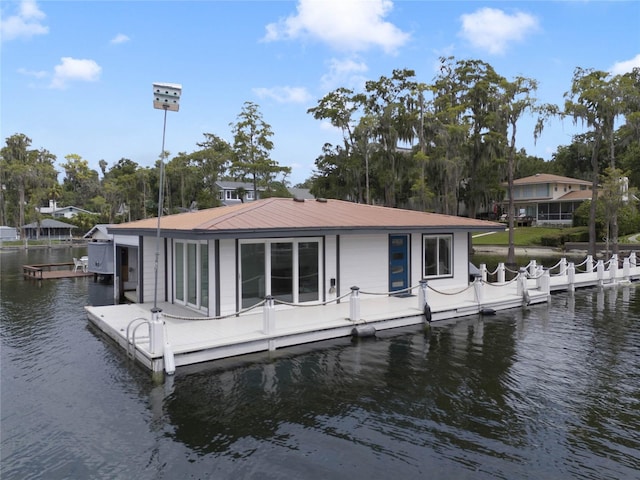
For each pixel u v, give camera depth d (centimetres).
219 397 706
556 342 1014
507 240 4216
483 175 3888
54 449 557
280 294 1177
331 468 510
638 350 956
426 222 1470
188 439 578
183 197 5544
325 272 1249
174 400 696
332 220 1271
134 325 1034
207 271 1131
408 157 3812
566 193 4947
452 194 3475
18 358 916
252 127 4578
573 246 3662
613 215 2714
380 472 502
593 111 2697
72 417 643
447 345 988
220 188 6159
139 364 858
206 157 5562
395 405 677
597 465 512
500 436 582
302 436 584
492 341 1022
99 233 2322
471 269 1750
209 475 498
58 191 7262
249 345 910
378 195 4059
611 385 756
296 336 970
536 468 507
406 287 1427
